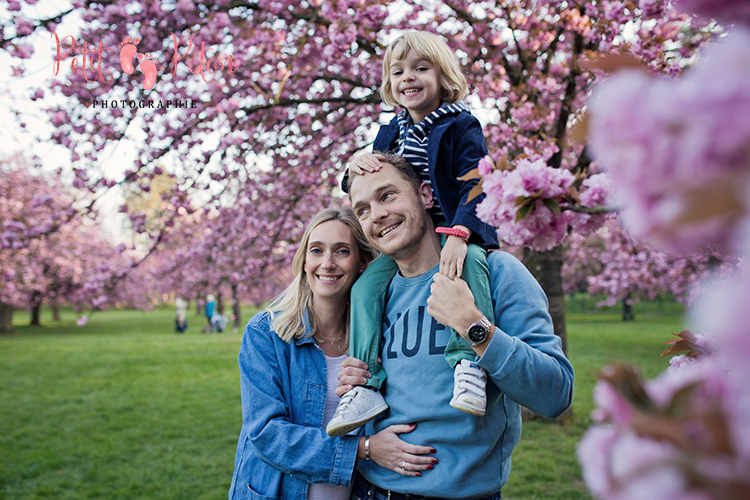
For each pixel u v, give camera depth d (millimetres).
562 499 4137
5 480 4672
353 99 5070
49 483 4605
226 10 4363
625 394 482
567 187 1162
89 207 5055
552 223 1216
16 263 14320
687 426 404
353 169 1867
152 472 4871
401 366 1767
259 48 4707
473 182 1913
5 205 13203
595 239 12242
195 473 4867
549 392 1538
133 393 8008
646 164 351
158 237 5375
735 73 319
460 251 1725
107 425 6340
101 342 15117
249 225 5883
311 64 5043
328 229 2088
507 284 1745
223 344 14328
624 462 417
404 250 1813
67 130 4668
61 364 10812
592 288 13000
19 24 3922
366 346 1860
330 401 1994
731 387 435
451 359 1630
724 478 365
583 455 476
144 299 21469
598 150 400
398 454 1666
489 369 1526
